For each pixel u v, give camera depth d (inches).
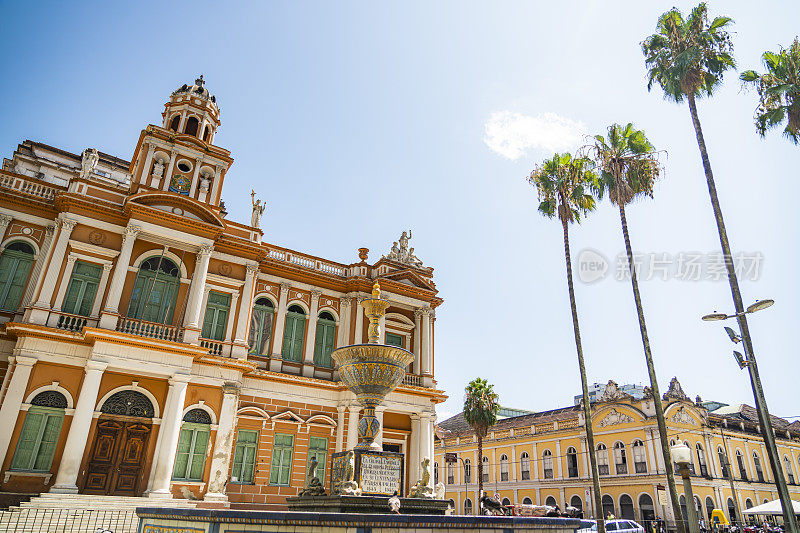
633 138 1075.9
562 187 1136.2
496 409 1574.8
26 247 917.2
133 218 920.9
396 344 1202.0
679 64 927.0
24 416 780.0
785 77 828.0
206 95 1191.6
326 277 1160.8
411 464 1101.7
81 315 869.2
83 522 689.6
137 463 844.0
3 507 722.8
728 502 1556.3
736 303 791.7
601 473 1616.6
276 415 1000.9
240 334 995.9
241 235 1067.9
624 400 1612.9
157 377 882.1
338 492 438.6
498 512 817.5
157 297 947.3
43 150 1321.4
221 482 883.4
